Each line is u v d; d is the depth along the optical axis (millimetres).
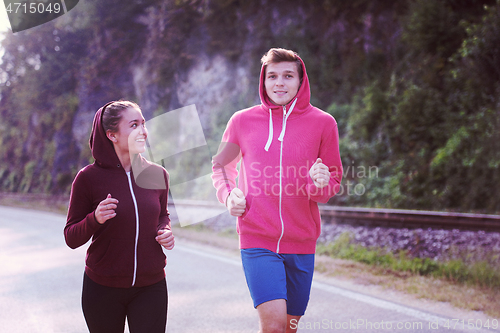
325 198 2557
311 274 2619
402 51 14648
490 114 10688
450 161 10625
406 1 15023
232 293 5230
